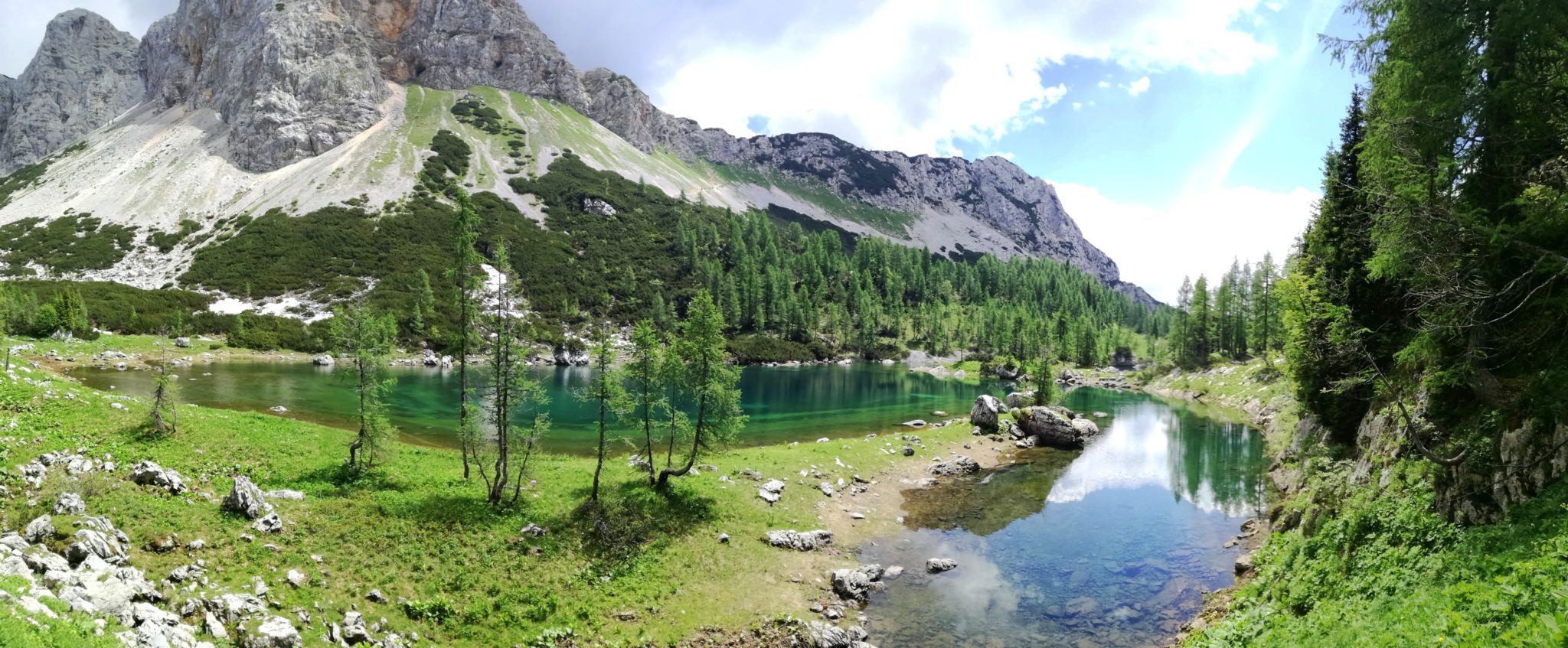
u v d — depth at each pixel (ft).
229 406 182.91
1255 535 111.65
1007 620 83.30
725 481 125.29
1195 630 76.69
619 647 73.20
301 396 214.90
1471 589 42.11
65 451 88.84
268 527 79.71
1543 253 50.19
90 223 496.23
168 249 461.37
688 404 198.90
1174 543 110.73
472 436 107.14
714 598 85.30
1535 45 52.60
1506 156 57.52
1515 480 51.37
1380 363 99.25
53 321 289.74
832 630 78.02
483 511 94.48
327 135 647.15
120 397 123.54
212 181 580.71
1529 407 52.90
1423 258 57.06
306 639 63.26
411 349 374.22
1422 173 59.21
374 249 464.65
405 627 70.33
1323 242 120.88
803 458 151.33
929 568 100.07
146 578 64.49
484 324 103.04
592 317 468.75
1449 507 56.13
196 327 347.97
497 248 104.32
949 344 570.46
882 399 298.15
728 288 538.47
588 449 167.22
